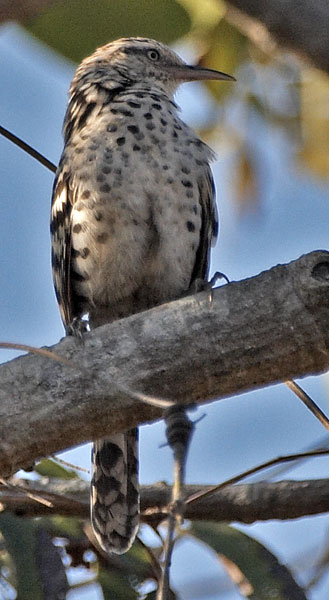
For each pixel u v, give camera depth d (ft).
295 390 24.94
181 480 13.38
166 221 32.17
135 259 32.42
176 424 13.79
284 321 20.92
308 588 25.48
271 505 25.67
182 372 21.43
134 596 24.99
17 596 23.34
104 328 22.00
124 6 28.89
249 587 24.54
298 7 15.65
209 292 21.58
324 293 20.62
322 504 25.52
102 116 33.06
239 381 21.54
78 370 21.62
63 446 22.03
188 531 25.94
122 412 21.66
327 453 23.66
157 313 21.77
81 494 27.58
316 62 15.88
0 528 23.94
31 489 25.25
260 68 31.86
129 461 30.91
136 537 25.68
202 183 33.04
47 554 23.75
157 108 33.22
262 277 21.27
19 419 21.68
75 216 32.40
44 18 28.63
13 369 21.90
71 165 32.55
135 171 31.86
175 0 29.12
